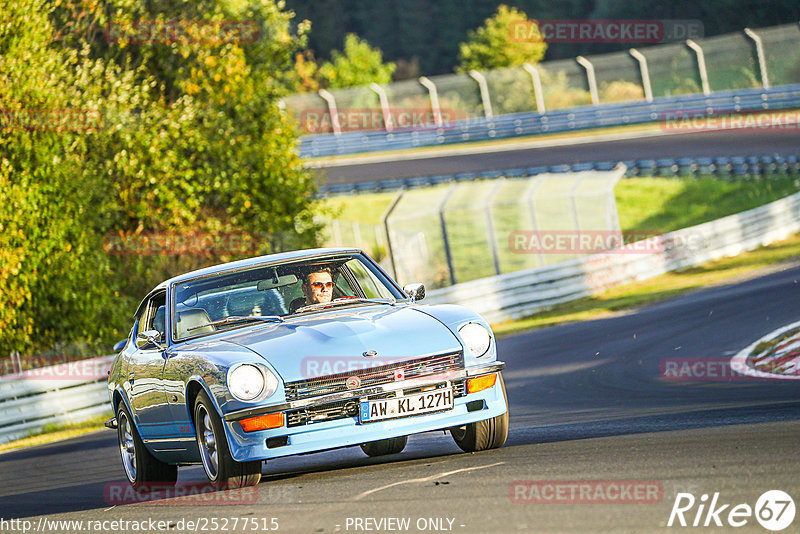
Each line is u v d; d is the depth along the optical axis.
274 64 92.19
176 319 24.56
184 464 25.41
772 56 159.50
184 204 79.12
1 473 38.31
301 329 22.45
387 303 24.94
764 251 91.31
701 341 48.47
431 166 153.12
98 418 59.03
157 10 85.75
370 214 135.62
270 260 25.86
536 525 14.53
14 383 55.31
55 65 71.62
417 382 21.39
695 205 122.12
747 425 23.52
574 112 162.00
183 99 81.62
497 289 77.81
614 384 39.62
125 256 78.19
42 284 68.94
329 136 174.88
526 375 47.31
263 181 85.81
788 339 43.75
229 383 20.78
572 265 82.31
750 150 129.50
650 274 87.38
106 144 75.44
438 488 18.50
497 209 121.94
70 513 23.44
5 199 66.06
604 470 18.56
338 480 21.09
